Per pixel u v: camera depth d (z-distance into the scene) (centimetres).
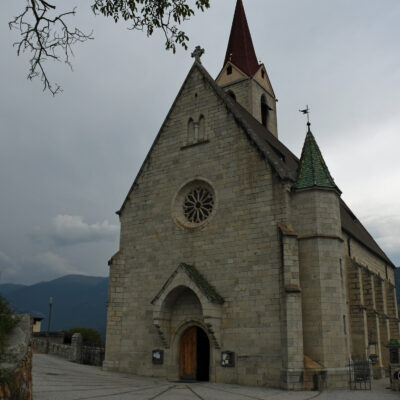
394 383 2738
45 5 1446
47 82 1511
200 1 1617
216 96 3581
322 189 3089
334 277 2931
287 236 2919
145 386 2620
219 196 3334
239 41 5912
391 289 4909
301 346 2728
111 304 3622
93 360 3947
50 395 1906
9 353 1409
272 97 5941
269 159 3159
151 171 3800
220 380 2948
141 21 1650
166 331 3259
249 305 2983
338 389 2703
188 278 3134
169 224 3550
